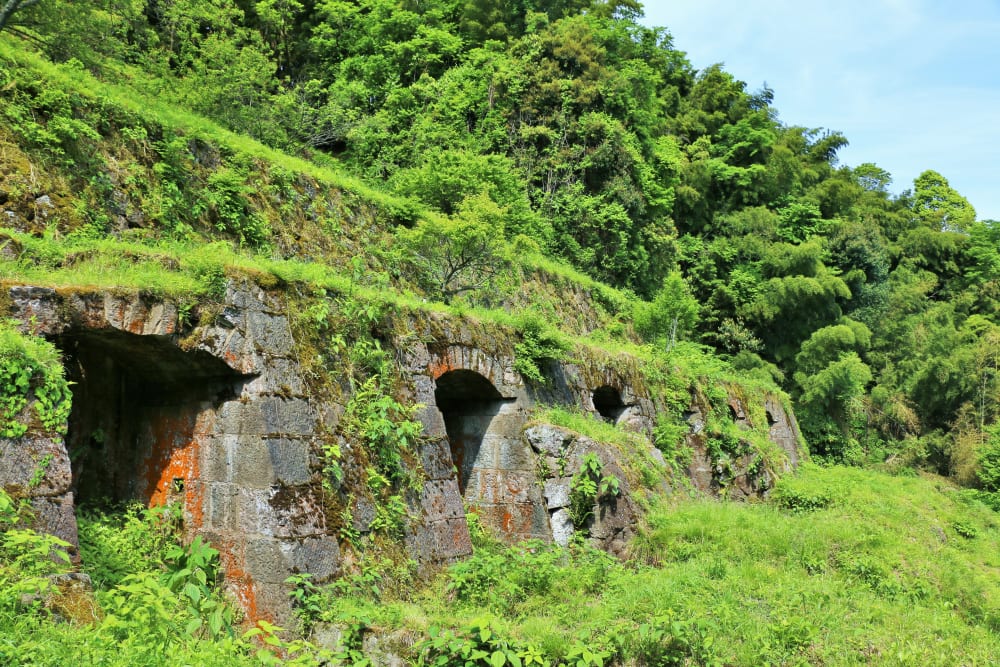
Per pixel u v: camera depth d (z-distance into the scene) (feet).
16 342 19.58
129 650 16.94
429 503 29.55
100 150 39.06
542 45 106.93
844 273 125.49
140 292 22.94
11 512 18.47
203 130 46.93
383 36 111.75
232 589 23.32
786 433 71.51
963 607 35.60
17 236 25.16
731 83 149.69
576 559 33.12
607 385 47.70
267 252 45.06
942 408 110.52
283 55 110.63
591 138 100.42
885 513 51.08
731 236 122.93
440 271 56.95
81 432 24.50
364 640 22.61
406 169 85.87
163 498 25.57
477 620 21.30
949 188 187.93
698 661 23.77
